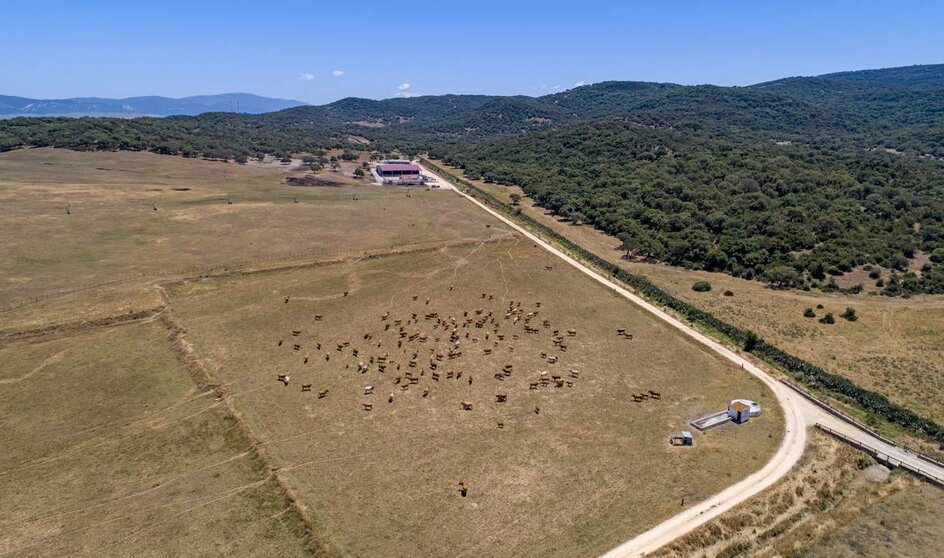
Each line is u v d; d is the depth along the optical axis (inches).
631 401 2488.9
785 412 2395.4
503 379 2664.9
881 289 3705.7
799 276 3922.2
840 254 4138.8
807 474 2000.5
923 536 1724.9
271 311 3353.8
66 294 3420.3
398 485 1951.3
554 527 1765.5
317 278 3887.8
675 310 3523.6
